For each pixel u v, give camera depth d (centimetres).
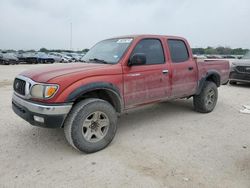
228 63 634
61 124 328
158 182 282
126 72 393
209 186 274
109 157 345
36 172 304
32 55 3388
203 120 523
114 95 386
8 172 303
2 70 1877
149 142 399
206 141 405
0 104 640
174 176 294
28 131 441
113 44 451
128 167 316
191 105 655
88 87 342
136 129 463
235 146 385
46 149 370
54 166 319
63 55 3747
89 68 364
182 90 503
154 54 450
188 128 470
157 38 460
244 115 566
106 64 395
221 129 466
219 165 322
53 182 282
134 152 361
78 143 340
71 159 338
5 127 460
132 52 410
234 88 995
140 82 415
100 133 366
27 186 274
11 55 2961
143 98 428
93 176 295
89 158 342
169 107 632
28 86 334
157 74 442
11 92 832
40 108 318
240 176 295
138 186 274
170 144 391
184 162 330
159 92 454
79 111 336
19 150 365
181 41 509
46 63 3306
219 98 768
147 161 332
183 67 495
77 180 286
